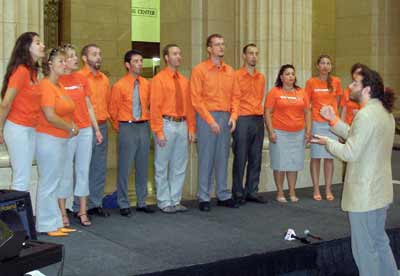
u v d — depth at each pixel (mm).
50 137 4941
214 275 4430
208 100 6168
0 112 4742
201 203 6305
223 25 8203
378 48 12484
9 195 3215
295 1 8039
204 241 5035
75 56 5234
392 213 6227
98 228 5453
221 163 6402
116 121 5984
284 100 6574
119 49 11445
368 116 4020
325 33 14633
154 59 12219
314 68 14477
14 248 2643
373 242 4168
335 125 4488
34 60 4816
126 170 5953
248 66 6508
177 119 6059
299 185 7984
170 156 6160
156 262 4391
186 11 8188
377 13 12430
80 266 4281
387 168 4164
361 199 4070
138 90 5945
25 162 4871
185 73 8250
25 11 6094
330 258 5098
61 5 11078
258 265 4656
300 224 5727
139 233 5297
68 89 5312
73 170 5781
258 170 6773
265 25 7969
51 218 5145
